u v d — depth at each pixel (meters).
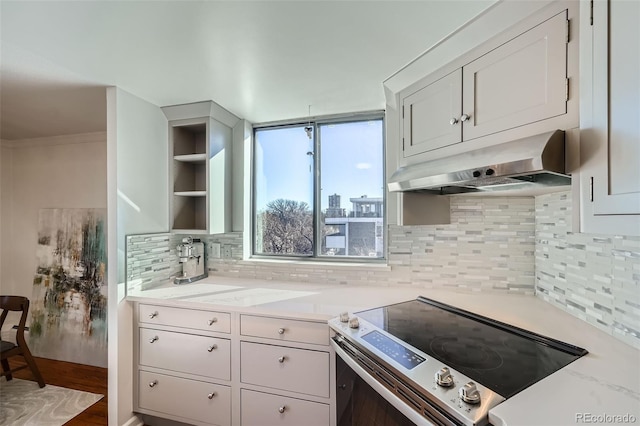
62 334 2.71
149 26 1.20
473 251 1.91
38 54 1.40
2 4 1.05
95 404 2.09
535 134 1.01
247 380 1.62
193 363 1.73
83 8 1.09
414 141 1.55
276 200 2.46
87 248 2.68
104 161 2.69
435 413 0.83
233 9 1.11
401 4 1.09
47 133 2.69
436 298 1.78
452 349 1.09
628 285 1.07
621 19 0.72
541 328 1.26
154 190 2.07
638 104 0.68
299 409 1.53
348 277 2.14
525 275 1.81
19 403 2.10
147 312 1.82
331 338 1.43
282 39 1.31
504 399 0.78
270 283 2.18
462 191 1.59
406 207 1.65
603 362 0.97
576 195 0.87
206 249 2.46
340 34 1.27
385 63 1.50
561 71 0.95
